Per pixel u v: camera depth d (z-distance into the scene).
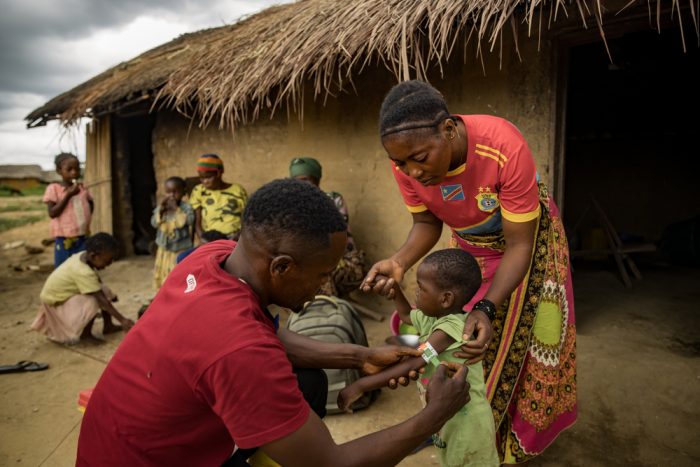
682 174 7.01
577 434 2.53
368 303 4.64
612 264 6.43
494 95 3.67
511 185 1.77
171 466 1.19
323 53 3.46
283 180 1.19
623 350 3.47
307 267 1.14
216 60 4.76
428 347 1.68
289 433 1.06
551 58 3.41
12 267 6.95
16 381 3.31
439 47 3.81
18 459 2.46
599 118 7.51
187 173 6.20
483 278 2.15
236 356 1.03
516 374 1.99
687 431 2.49
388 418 2.76
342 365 1.71
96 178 7.51
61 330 3.90
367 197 4.58
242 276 1.21
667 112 6.98
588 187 7.72
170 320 1.12
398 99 1.58
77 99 6.87
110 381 1.20
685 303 4.56
